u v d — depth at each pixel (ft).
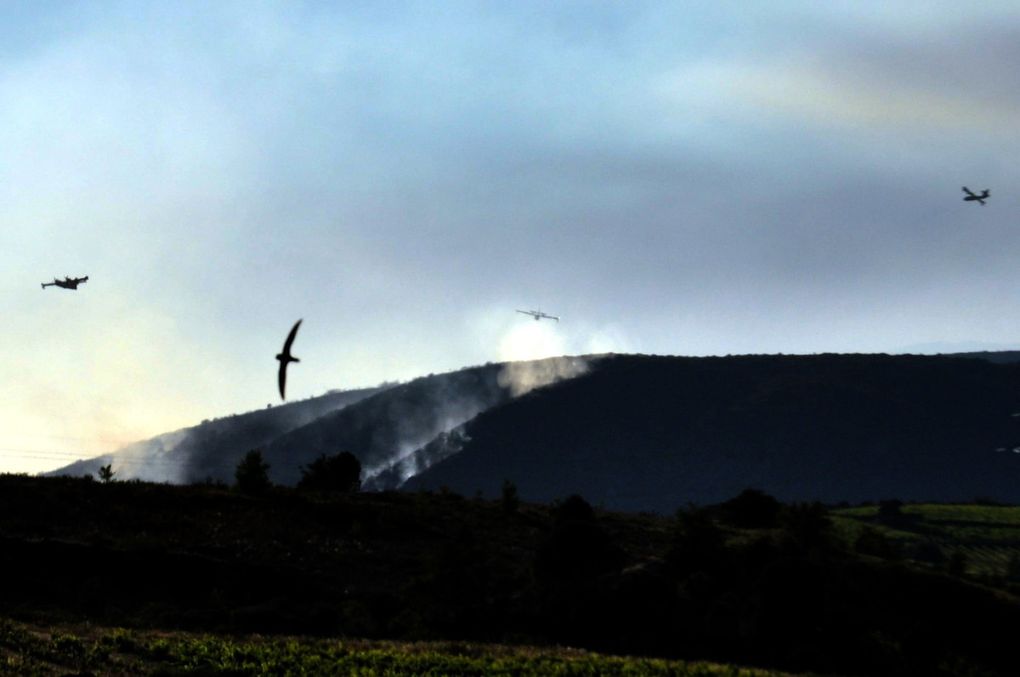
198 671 386.52
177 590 538.47
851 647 550.77
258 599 542.98
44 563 529.45
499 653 470.39
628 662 458.50
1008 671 558.15
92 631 441.68
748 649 540.93
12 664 353.10
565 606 555.69
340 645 458.91
